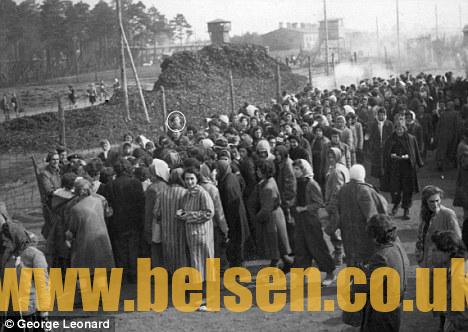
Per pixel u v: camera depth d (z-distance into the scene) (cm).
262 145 1157
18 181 2233
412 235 1245
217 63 4972
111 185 1034
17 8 9494
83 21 10031
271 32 12312
